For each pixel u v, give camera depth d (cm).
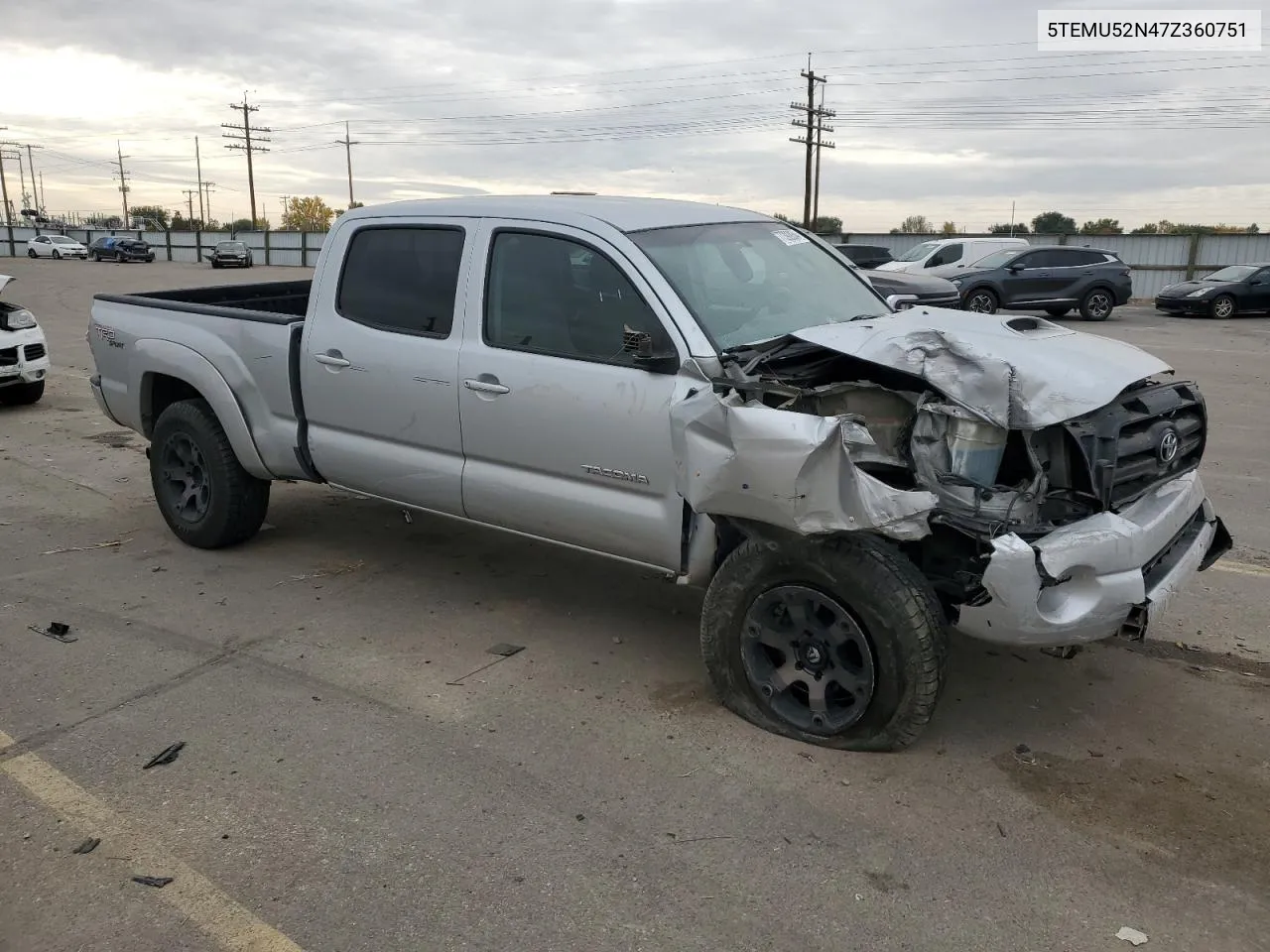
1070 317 2345
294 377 496
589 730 364
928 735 361
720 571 360
